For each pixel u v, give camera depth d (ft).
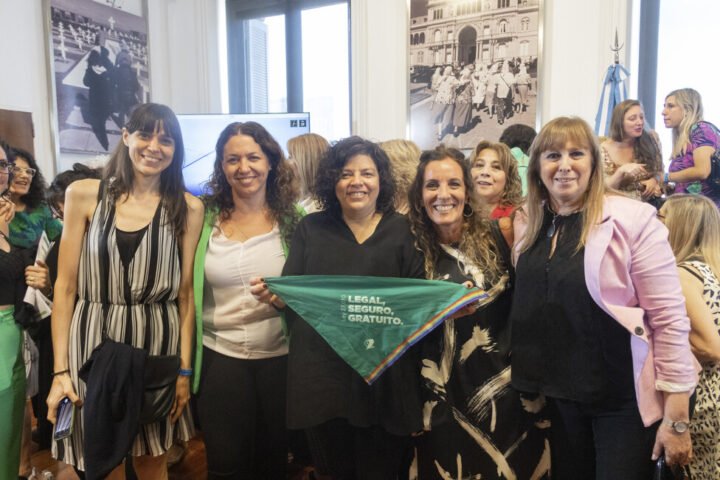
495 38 15.49
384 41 16.99
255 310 6.03
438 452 5.45
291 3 19.72
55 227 9.98
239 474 6.09
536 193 5.12
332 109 19.71
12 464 6.51
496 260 5.54
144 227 5.61
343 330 5.33
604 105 13.25
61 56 16.34
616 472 4.74
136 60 19.04
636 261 4.60
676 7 14.58
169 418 5.92
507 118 15.61
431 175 5.38
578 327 4.81
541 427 5.44
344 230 5.73
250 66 21.02
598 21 14.32
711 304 5.84
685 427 4.46
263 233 6.18
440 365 5.48
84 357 5.58
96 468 5.27
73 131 16.81
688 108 11.32
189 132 13.51
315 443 5.84
